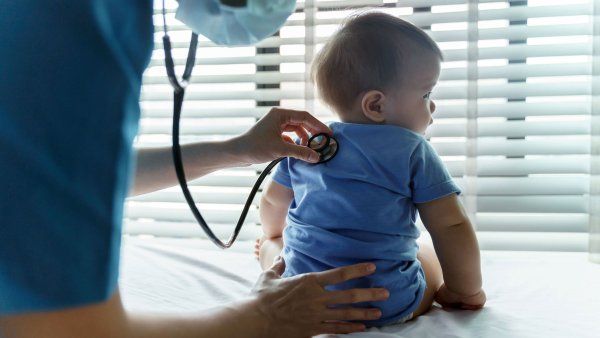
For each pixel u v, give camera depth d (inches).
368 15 42.5
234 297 43.3
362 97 41.0
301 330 32.0
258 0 25.8
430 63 40.9
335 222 38.0
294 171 42.6
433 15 62.5
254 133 42.9
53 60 20.7
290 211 41.3
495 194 62.4
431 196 38.9
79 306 21.6
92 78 21.0
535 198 62.2
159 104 72.3
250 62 68.6
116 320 23.6
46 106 20.7
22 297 21.1
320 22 64.2
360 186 38.2
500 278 49.5
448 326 36.8
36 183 20.8
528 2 61.5
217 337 28.7
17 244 20.8
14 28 20.8
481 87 62.3
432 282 42.3
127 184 22.4
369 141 39.3
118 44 21.6
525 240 62.9
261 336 30.4
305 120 43.1
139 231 73.2
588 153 60.5
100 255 21.6
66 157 20.9
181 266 51.9
